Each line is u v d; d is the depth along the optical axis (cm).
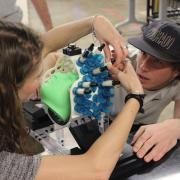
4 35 72
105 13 483
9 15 159
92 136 101
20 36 74
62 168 79
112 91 99
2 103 73
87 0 552
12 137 77
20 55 72
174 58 115
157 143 102
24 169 75
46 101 98
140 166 96
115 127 89
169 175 94
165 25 119
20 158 76
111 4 528
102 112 98
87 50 96
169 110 227
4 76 71
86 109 95
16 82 73
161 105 137
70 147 103
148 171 96
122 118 91
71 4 526
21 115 77
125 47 112
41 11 186
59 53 105
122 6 516
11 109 74
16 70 72
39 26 376
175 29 117
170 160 100
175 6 414
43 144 104
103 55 101
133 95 96
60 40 121
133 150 100
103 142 86
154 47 117
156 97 132
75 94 93
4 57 70
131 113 93
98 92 95
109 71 98
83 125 103
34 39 76
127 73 102
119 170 93
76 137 101
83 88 92
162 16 370
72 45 103
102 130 101
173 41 115
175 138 106
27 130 85
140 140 103
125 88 100
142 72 123
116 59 102
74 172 80
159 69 121
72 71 97
